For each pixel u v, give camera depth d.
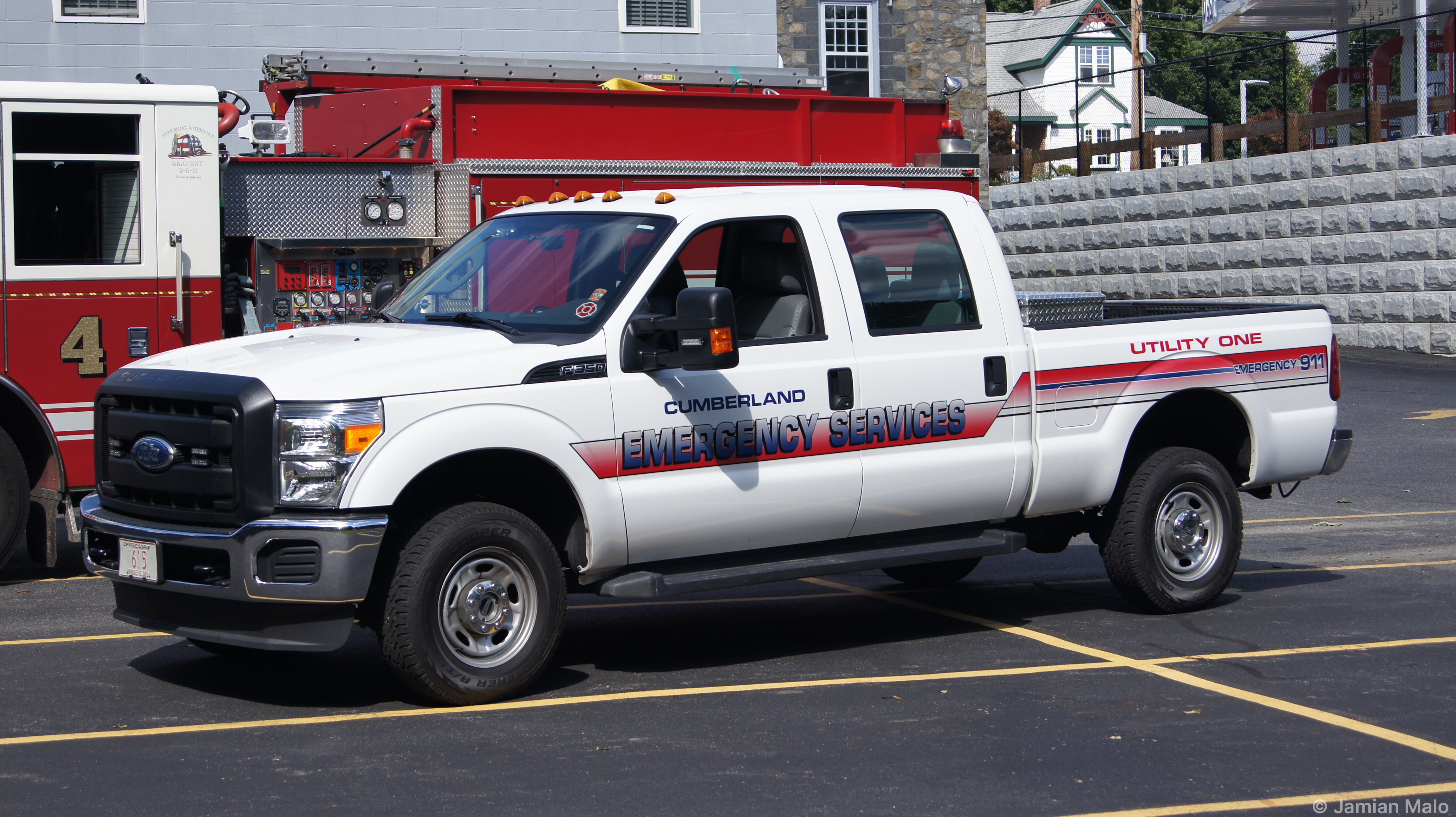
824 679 6.28
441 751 5.16
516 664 5.82
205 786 4.75
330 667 6.53
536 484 6.15
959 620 7.62
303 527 5.33
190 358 6.02
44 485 8.24
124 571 5.79
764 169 11.46
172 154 8.52
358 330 6.30
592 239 6.40
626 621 7.65
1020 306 7.69
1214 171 22.48
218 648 6.61
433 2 17.64
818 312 6.46
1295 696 5.95
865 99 11.91
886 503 6.55
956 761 5.06
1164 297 23.61
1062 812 4.55
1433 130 20.81
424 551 5.59
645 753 5.14
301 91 11.58
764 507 6.24
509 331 6.00
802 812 4.53
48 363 8.23
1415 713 5.69
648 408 5.97
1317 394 7.97
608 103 10.97
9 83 8.14
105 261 8.38
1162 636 7.13
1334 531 10.52
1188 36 61.03
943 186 12.24
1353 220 20.31
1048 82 57.09
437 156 10.42
